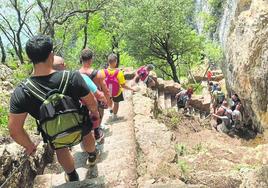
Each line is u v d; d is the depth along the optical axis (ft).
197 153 23.93
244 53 48.14
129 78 53.52
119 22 88.74
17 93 13.01
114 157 21.01
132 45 87.25
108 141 23.47
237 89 51.72
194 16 111.86
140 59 91.15
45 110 12.85
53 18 79.30
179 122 44.55
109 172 19.12
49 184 18.57
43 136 13.87
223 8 88.84
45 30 77.46
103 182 17.30
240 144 45.60
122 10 85.87
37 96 12.96
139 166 18.94
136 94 31.89
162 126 23.59
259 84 45.32
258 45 44.83
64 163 16.55
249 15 47.57
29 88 12.99
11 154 17.17
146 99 30.45
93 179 17.44
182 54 87.51
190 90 53.93
